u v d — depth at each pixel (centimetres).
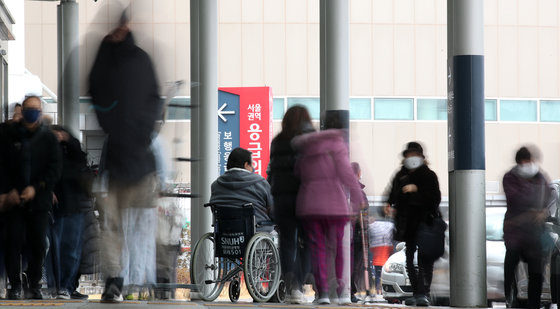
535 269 1984
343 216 1773
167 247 1567
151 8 1439
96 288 2177
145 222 1455
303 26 7212
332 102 2400
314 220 1778
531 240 1977
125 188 1438
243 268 1998
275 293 2052
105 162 1437
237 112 4594
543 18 7512
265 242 2045
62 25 2822
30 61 6588
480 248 2002
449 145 2039
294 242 1872
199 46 2495
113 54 1412
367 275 2231
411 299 2027
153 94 1432
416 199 1981
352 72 7325
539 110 7506
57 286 1905
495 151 7450
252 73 7169
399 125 7344
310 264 1867
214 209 2048
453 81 2008
